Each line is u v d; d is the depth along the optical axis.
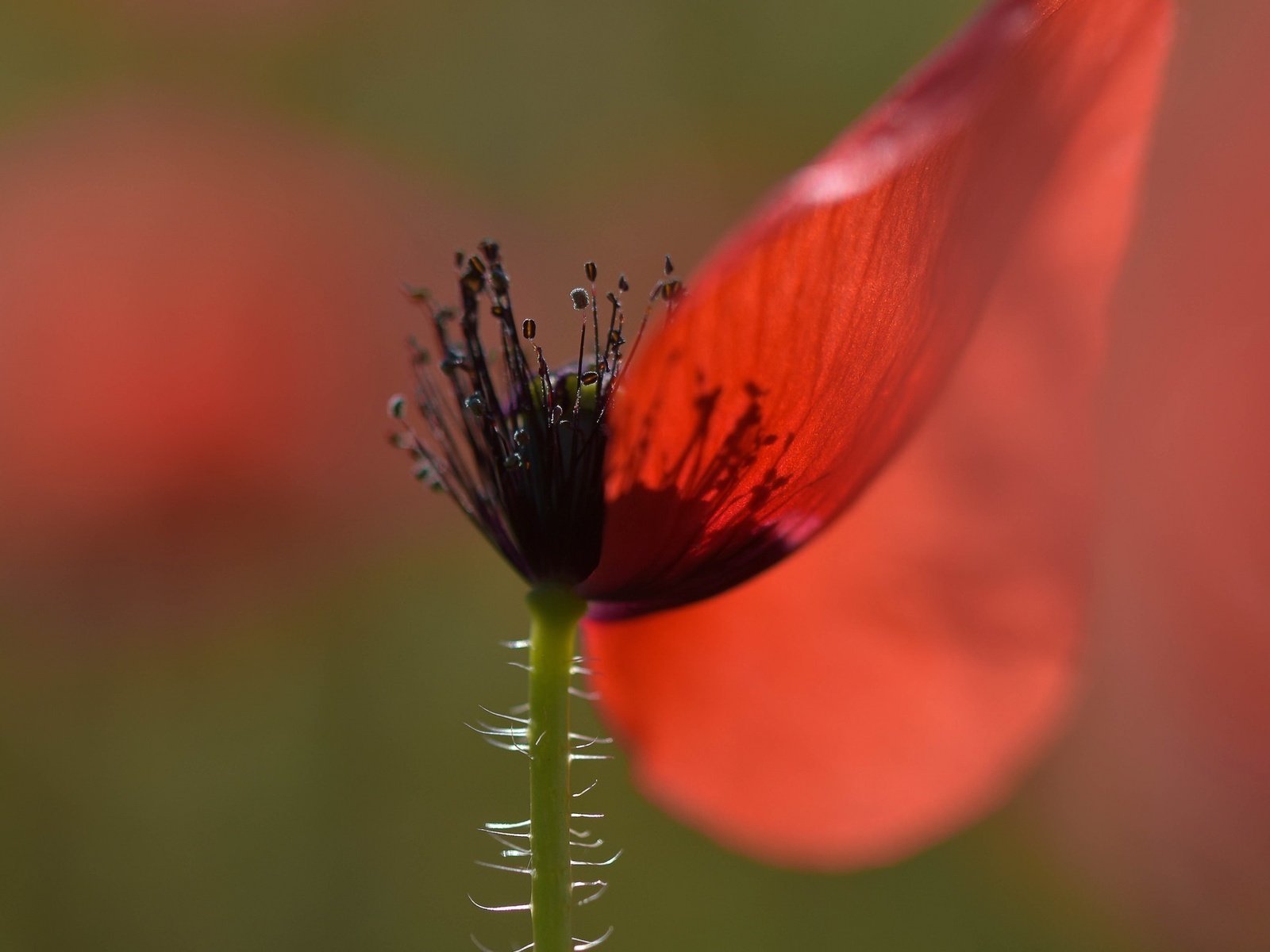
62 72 0.51
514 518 0.20
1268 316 0.31
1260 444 0.33
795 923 0.45
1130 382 0.33
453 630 0.50
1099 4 0.19
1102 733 0.42
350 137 0.53
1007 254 0.20
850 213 0.19
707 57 0.57
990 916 0.44
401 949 0.47
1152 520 0.35
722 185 0.56
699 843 0.46
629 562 0.20
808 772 0.22
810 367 0.19
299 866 0.48
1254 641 0.37
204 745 0.49
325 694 0.49
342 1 0.56
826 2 0.57
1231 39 0.29
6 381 0.43
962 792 0.22
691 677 0.22
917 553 0.22
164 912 0.47
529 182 0.56
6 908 0.47
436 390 0.20
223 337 0.44
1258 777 0.39
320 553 0.47
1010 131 0.19
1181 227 0.31
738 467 0.20
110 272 0.43
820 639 0.22
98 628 0.47
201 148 0.47
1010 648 0.22
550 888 0.20
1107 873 0.43
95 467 0.44
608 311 0.43
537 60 0.57
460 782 0.49
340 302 0.45
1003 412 0.22
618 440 0.20
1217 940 0.41
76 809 0.48
